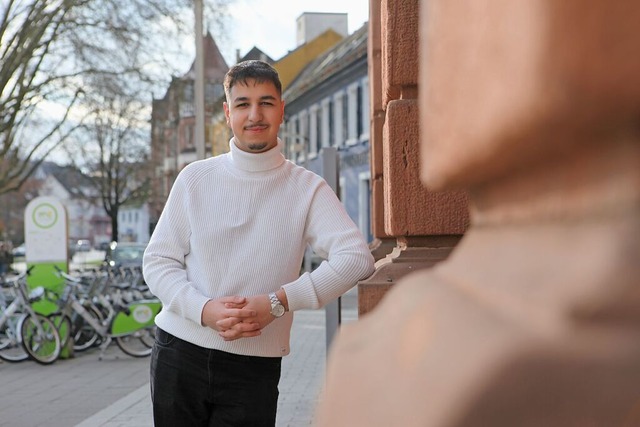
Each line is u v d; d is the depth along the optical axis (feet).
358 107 126.31
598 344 0.99
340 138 135.03
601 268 1.01
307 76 167.12
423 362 1.22
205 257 10.48
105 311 45.16
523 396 1.01
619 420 0.97
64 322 43.27
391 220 10.96
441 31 1.37
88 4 85.51
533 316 1.08
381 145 16.79
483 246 1.38
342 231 10.60
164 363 10.49
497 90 1.13
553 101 1.00
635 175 1.02
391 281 10.73
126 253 104.99
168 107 98.78
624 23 0.96
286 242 10.53
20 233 267.18
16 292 45.11
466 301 1.29
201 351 10.33
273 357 10.47
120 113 92.89
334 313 18.80
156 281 10.49
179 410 10.45
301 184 10.75
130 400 31.22
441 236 11.00
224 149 120.78
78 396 33.12
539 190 1.18
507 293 1.18
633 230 1.01
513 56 1.08
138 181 200.13
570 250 1.09
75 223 368.48
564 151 1.08
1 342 43.09
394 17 11.08
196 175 10.78
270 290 10.45
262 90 10.67
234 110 10.68
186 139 240.12
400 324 1.43
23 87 87.92
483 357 1.08
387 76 11.23
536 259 1.17
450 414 1.07
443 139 1.34
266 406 10.41
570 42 0.97
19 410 30.40
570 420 0.99
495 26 1.14
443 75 1.35
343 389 1.51
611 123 1.01
